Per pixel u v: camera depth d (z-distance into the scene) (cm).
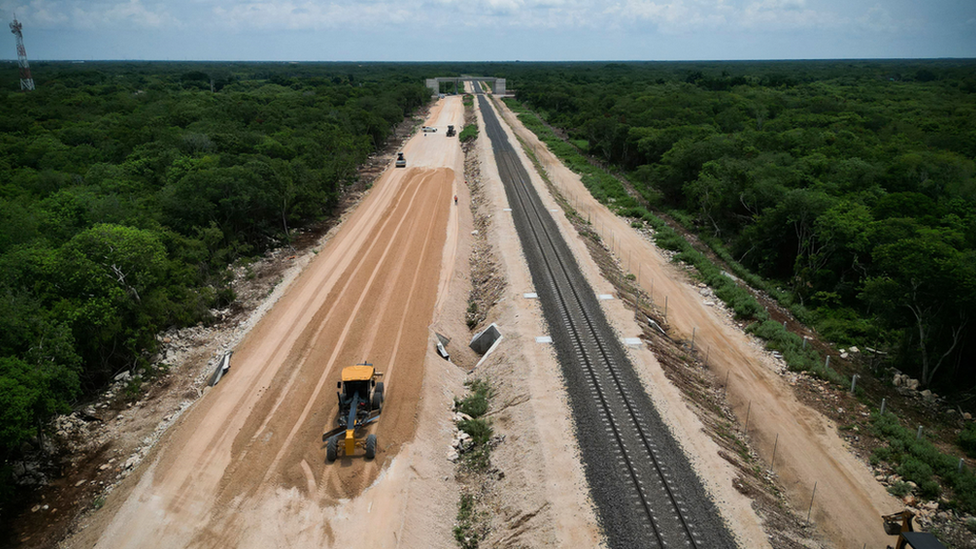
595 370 3488
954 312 3684
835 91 16138
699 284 5378
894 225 4906
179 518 2442
